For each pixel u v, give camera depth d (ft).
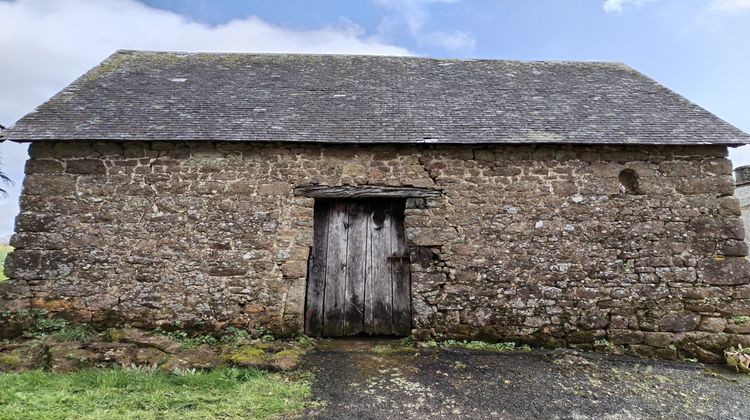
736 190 31.73
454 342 18.86
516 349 18.54
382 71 27.45
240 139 19.10
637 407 13.89
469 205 19.74
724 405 14.16
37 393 13.07
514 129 20.35
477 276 19.29
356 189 19.83
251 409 12.80
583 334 18.83
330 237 20.81
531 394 14.56
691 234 19.36
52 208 18.84
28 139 18.31
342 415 12.75
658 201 19.61
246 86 24.39
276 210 19.57
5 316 17.94
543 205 19.70
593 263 19.25
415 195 19.77
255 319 18.89
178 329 18.61
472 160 20.04
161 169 19.48
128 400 12.94
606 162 19.98
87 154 19.31
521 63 29.76
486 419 12.81
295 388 14.34
